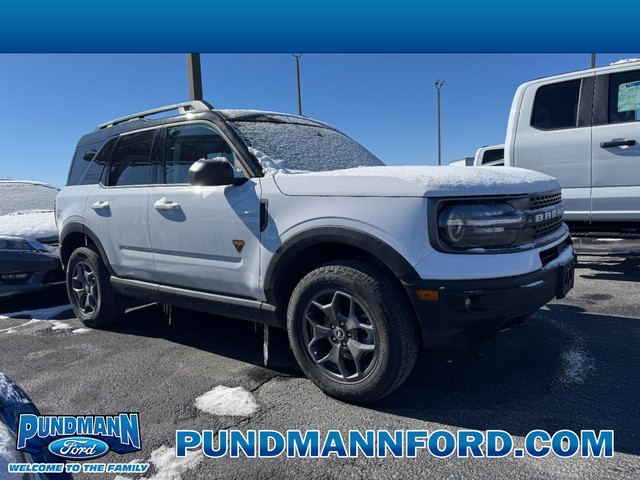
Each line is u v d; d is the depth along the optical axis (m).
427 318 2.43
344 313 2.73
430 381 2.98
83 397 2.94
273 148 3.37
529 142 5.63
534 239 2.71
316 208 2.71
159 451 2.34
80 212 4.33
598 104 5.17
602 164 5.13
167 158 3.70
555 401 2.68
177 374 3.25
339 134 4.32
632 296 4.74
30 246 5.32
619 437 2.31
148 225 3.64
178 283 3.56
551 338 3.63
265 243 2.91
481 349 3.46
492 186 2.54
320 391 2.92
